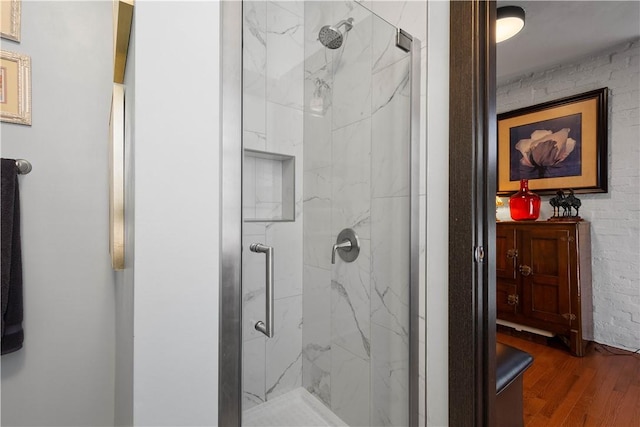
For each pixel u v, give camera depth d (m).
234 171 0.62
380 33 1.12
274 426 0.93
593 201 2.67
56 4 1.20
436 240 1.05
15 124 1.12
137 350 0.48
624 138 2.51
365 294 1.16
